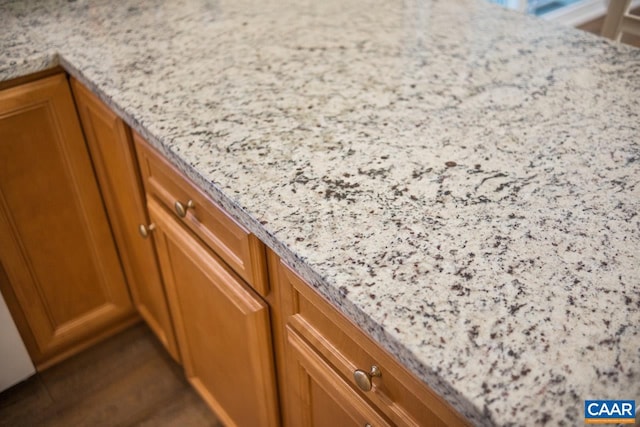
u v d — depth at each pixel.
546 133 0.90
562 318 0.60
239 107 0.98
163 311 1.44
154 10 1.38
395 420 0.72
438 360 0.56
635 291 0.63
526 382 0.54
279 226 0.73
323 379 0.83
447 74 1.08
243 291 0.94
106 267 1.57
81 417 1.52
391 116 0.95
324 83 1.05
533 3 2.81
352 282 0.65
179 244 1.09
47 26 1.30
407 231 0.72
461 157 0.85
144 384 1.61
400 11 1.35
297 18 1.33
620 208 0.74
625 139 0.88
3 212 1.31
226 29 1.28
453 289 0.64
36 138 1.28
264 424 1.12
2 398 1.57
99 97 1.10
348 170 0.83
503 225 0.72
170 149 0.89
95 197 1.45
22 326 1.51
